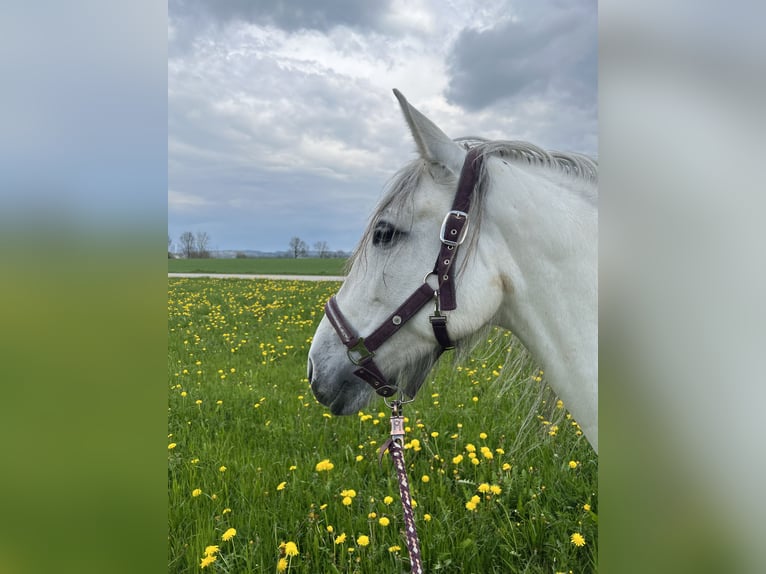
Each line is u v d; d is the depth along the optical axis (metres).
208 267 27.72
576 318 1.53
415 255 1.60
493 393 3.87
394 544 2.12
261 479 2.77
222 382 4.93
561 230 1.53
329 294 11.75
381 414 3.57
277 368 5.50
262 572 1.99
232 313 9.47
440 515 2.34
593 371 1.51
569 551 2.07
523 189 1.58
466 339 1.74
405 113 1.58
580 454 2.93
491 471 2.74
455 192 1.59
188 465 3.01
